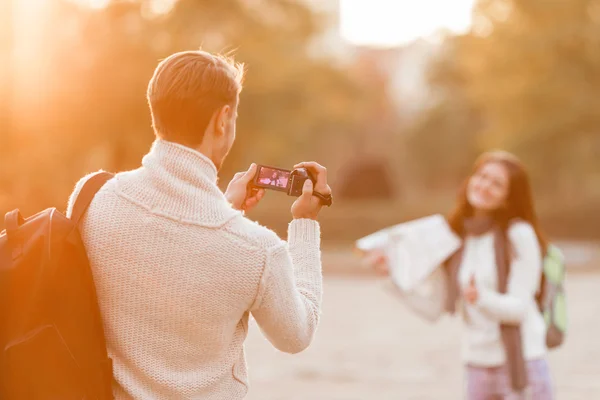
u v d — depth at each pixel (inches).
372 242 169.9
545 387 156.1
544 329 158.9
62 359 73.7
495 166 164.7
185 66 78.9
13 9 906.1
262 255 78.3
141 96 919.0
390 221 1315.2
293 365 363.9
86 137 938.1
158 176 78.2
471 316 159.6
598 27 1200.8
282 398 295.9
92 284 76.5
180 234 77.1
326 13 1277.1
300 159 1760.6
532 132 1264.8
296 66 1128.8
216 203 78.7
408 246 167.8
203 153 80.0
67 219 77.5
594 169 1338.6
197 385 78.4
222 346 79.5
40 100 920.9
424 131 2630.4
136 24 978.1
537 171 1312.7
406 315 553.9
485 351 156.9
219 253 77.3
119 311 78.1
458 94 2522.1
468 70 1350.9
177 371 78.5
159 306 77.3
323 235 1314.0
